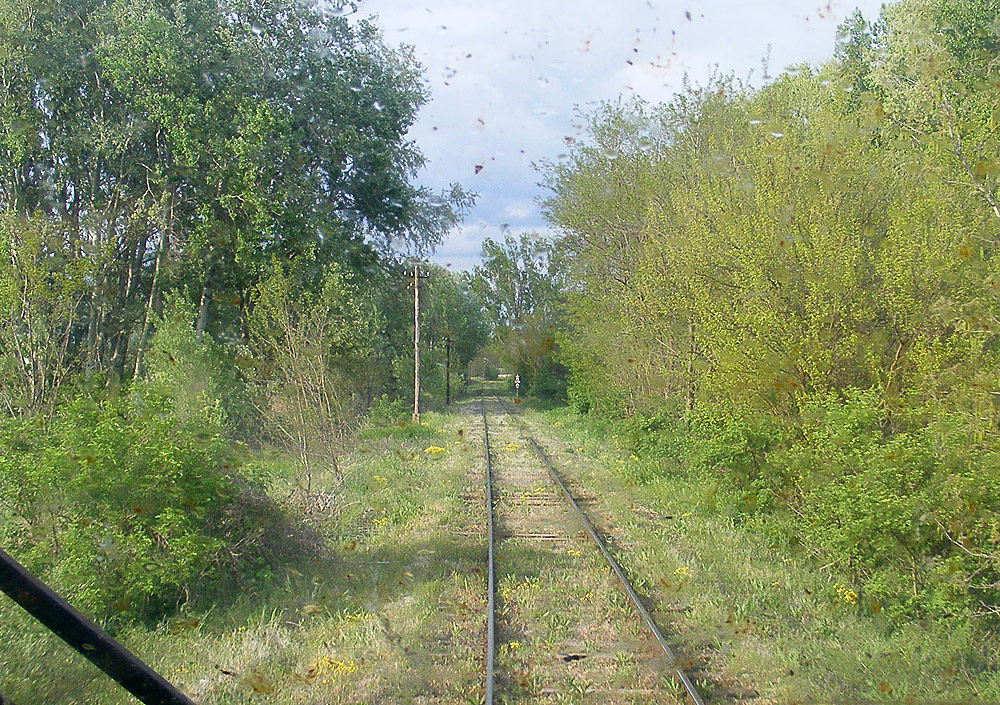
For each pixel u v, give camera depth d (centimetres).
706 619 764
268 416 1443
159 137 2292
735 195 1195
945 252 950
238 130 2216
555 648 699
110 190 2420
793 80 1477
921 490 790
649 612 785
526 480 1633
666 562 960
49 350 1338
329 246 2366
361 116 2573
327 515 1113
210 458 839
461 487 1530
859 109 1186
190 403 1170
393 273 2981
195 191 2341
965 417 804
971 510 760
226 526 872
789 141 1136
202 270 2309
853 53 1933
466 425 2980
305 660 670
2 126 2091
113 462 765
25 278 1320
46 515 779
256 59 2356
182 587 792
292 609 807
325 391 1339
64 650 572
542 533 1152
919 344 944
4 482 777
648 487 1483
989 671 655
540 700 598
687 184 1585
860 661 664
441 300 4800
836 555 865
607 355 2141
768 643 702
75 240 1916
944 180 964
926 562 776
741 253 1105
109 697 553
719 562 962
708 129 1773
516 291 3959
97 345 2228
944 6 1310
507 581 895
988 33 1277
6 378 1272
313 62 2458
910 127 1034
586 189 2155
